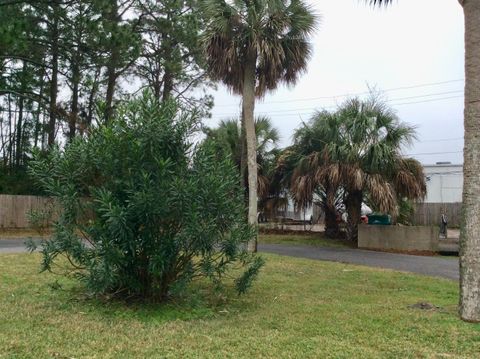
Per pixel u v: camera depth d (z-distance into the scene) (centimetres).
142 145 622
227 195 668
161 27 2366
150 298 676
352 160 1628
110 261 605
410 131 1834
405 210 1912
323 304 729
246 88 1430
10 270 959
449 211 2881
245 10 1387
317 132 1766
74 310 646
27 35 1997
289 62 1443
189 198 609
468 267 636
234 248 661
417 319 637
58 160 662
